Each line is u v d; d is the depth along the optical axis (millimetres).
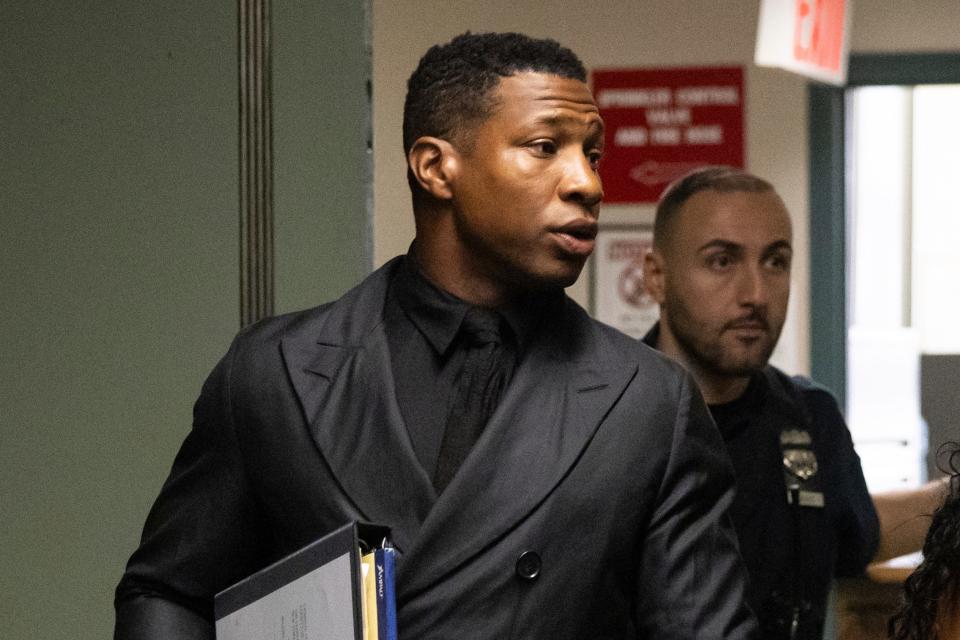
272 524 2488
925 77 6641
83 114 3727
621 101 6676
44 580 3682
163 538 2553
